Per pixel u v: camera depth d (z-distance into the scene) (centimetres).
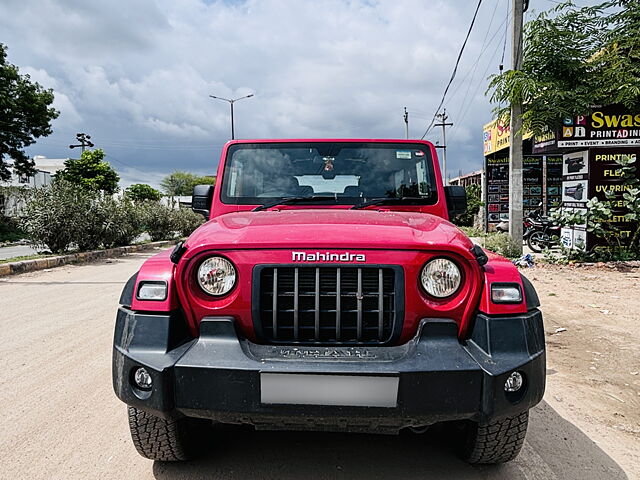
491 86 1101
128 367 236
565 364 469
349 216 296
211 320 241
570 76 1063
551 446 315
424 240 245
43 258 1218
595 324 601
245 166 386
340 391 224
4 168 3066
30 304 736
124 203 1786
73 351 498
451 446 311
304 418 228
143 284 245
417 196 376
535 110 1052
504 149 2022
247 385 226
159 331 238
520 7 1108
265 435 326
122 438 318
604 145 1088
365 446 312
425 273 242
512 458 275
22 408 362
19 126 2986
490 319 236
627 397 395
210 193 394
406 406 223
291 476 276
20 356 481
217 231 264
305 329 245
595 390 409
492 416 225
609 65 1052
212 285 244
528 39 1066
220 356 232
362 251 241
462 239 256
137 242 2030
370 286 244
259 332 242
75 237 1377
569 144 1098
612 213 1012
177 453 278
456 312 241
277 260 242
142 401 234
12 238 2488
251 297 242
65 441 314
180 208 2728
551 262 1081
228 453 302
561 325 598
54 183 1409
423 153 387
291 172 383
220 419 237
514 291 242
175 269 249
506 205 2244
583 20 1050
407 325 241
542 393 241
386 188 378
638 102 1027
